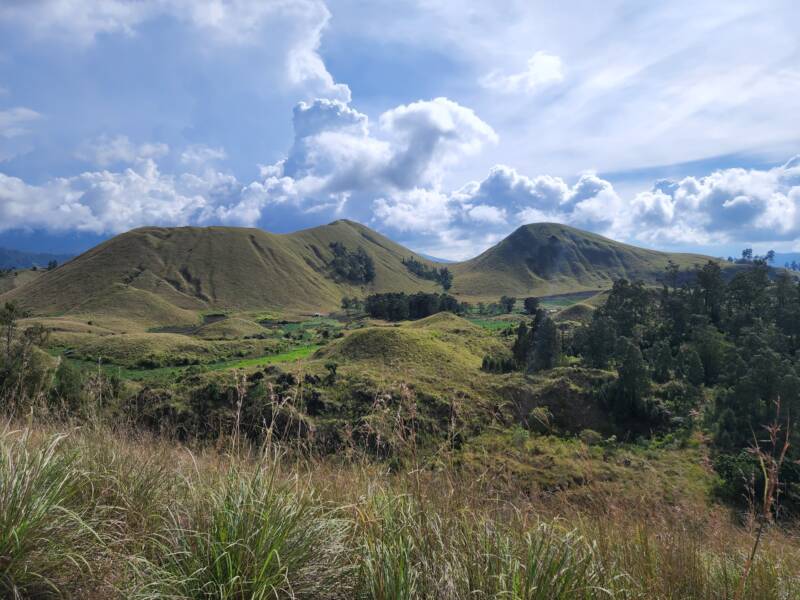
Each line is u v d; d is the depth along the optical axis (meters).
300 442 3.74
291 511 2.93
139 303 147.12
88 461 3.80
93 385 5.22
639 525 3.45
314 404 29.55
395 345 60.69
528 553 2.69
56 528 2.84
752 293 74.94
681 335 67.19
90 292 156.88
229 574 2.51
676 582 3.00
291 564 2.68
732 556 3.37
